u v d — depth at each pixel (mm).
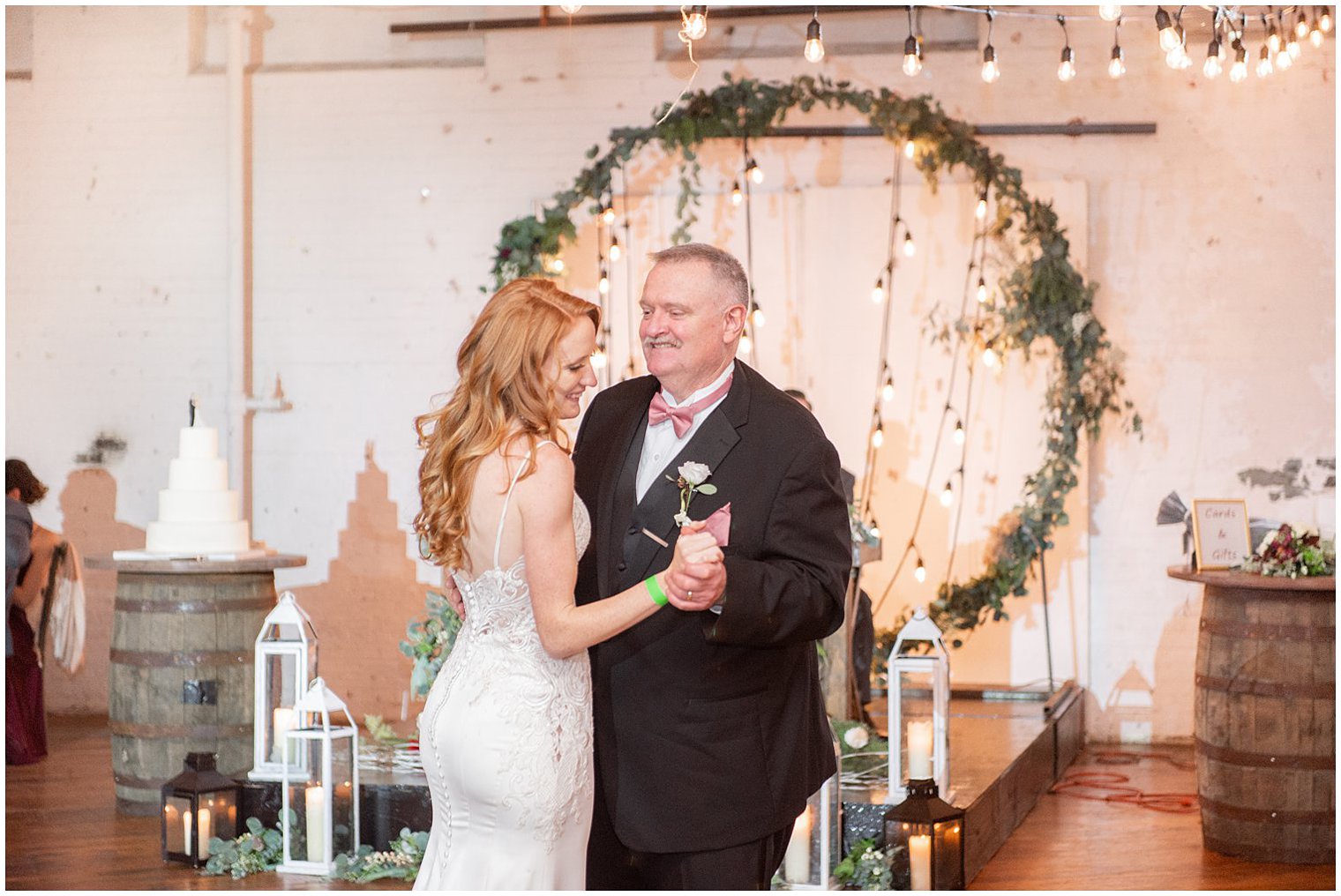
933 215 6094
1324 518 5898
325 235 6457
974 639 6082
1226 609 4219
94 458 6578
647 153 6277
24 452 6617
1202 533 4629
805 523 2393
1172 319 6008
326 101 6449
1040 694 5789
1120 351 6039
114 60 6574
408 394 6414
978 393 6059
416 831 4051
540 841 2332
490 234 6367
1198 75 5973
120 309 6578
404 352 6418
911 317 6109
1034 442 6023
